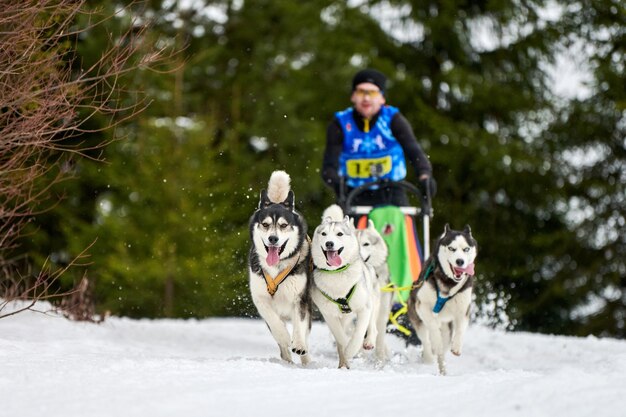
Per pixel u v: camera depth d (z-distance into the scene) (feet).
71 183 53.88
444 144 63.72
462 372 23.70
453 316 22.77
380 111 27.71
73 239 53.47
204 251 56.34
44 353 20.18
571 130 63.67
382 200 27.30
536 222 65.21
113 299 54.80
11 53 20.93
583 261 61.98
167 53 57.00
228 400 13.38
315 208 67.46
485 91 63.98
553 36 64.23
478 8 66.49
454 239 22.02
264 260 20.66
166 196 56.34
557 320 63.00
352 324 24.18
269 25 76.18
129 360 17.49
